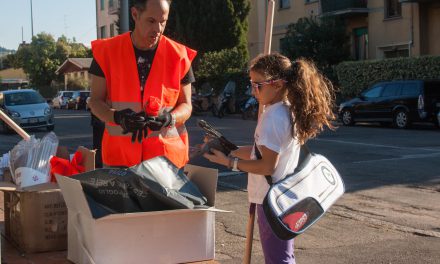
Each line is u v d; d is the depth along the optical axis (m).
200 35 31.30
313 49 26.25
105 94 3.63
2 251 3.67
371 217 7.31
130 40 3.58
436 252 5.91
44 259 3.43
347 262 5.62
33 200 3.58
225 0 31.19
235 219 7.21
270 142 3.18
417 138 16.12
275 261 3.36
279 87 3.27
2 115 4.20
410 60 22.39
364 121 20.91
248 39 35.28
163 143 3.56
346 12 27.08
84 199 2.99
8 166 4.34
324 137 16.75
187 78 3.73
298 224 3.09
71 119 29.62
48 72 65.00
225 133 18.31
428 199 8.29
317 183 3.25
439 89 19.20
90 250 3.01
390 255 5.82
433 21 24.59
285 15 32.09
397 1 26.08
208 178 3.36
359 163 11.53
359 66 24.41
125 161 3.53
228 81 29.02
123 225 3.01
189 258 3.18
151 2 3.41
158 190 3.10
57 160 3.92
